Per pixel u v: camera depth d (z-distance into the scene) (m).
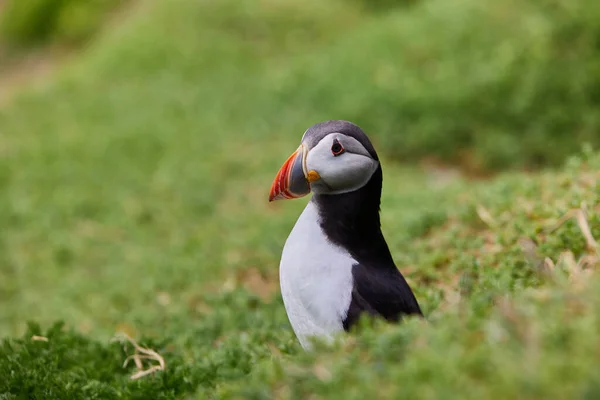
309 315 5.80
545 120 16.48
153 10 24.83
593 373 3.60
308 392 4.21
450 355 3.97
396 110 17.45
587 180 8.77
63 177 16.52
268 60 21.92
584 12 17.91
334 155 5.82
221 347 7.81
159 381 6.80
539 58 17.36
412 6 23.09
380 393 3.92
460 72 17.95
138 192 15.65
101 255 13.58
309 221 5.96
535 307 4.25
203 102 19.59
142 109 19.50
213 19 23.53
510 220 8.60
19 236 14.55
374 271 5.87
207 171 16.11
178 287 11.31
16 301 12.52
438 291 7.57
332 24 23.56
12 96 22.48
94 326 10.76
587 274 5.32
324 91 18.80
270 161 16.28
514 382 3.67
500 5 19.41
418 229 9.91
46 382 6.65
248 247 12.24
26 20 28.50
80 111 19.86
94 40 26.47
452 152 16.69
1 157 17.72
